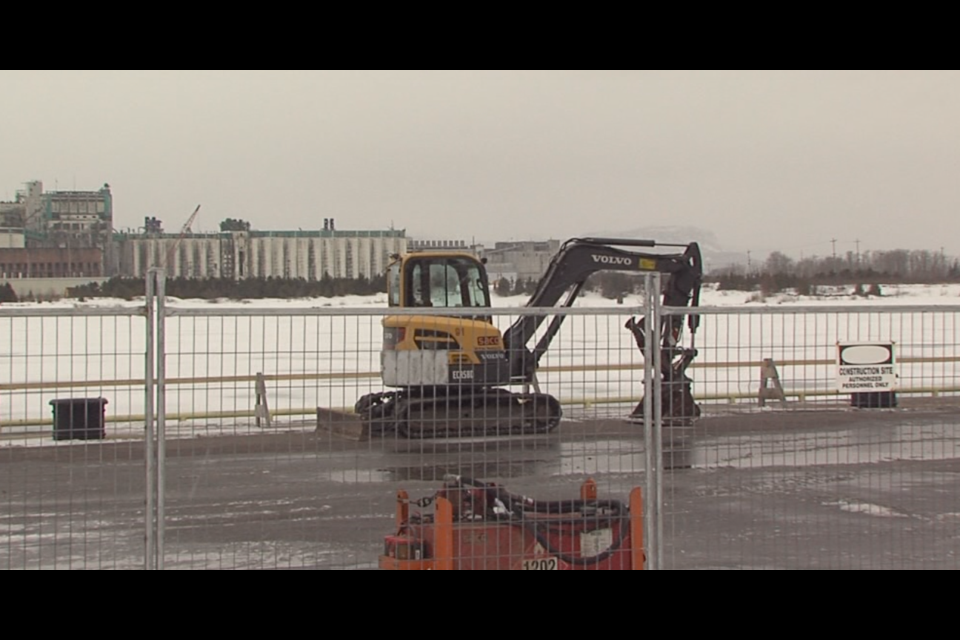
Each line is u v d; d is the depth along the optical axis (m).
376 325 43.69
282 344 34.91
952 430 14.42
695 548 9.31
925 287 56.22
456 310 6.52
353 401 21.27
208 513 10.70
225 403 20.80
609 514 6.97
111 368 28.12
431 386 8.18
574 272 18.58
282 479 11.76
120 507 11.36
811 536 9.79
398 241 85.62
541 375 23.97
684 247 19.14
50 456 14.06
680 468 11.73
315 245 84.44
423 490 10.29
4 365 27.72
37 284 68.44
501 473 9.85
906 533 10.04
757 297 56.34
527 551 6.83
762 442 10.08
